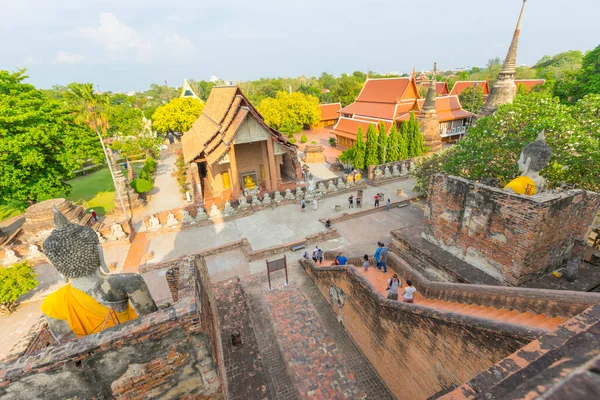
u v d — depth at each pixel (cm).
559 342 239
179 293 676
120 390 593
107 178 4359
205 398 670
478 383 253
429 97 4262
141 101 9938
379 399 1055
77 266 602
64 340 655
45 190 2684
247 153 3416
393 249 1706
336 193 3070
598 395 123
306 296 1606
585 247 1160
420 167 2698
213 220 2616
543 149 1146
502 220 1159
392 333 966
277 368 1182
